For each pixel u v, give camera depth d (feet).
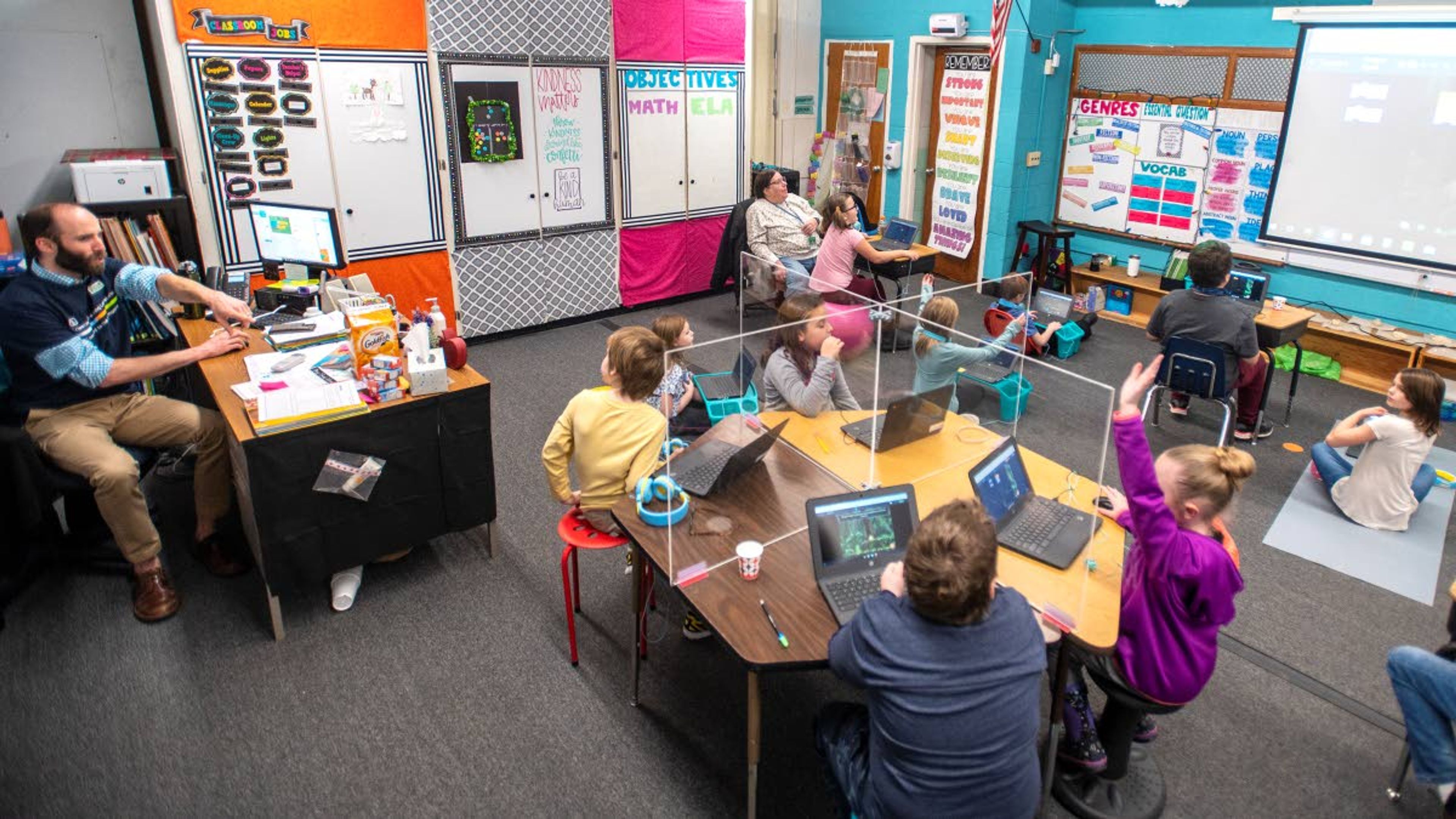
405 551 10.55
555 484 9.05
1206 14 19.12
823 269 17.88
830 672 9.24
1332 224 17.93
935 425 9.83
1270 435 15.11
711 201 21.36
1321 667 9.57
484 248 17.97
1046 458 9.48
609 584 10.78
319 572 9.68
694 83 19.97
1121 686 7.07
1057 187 22.81
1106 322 20.79
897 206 24.67
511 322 18.95
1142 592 6.77
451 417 10.15
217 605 10.20
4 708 8.56
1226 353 13.39
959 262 23.98
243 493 9.71
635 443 8.70
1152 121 20.39
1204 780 8.06
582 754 8.22
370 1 15.14
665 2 18.81
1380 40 16.46
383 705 8.76
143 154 14.69
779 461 9.09
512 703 8.83
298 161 15.26
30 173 14.92
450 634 9.82
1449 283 16.67
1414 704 7.17
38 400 9.84
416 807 7.62
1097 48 21.12
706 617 6.74
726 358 11.98
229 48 14.12
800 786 7.91
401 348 10.27
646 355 8.40
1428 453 12.75
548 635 9.84
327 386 9.76
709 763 8.16
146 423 10.19
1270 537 12.01
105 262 10.54
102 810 7.52
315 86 15.06
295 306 12.26
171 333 12.83
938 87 23.24
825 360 9.90
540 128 17.90
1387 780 8.11
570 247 19.22
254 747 8.21
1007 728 5.32
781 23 23.94
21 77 14.46
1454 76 15.78
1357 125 17.12
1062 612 6.88
